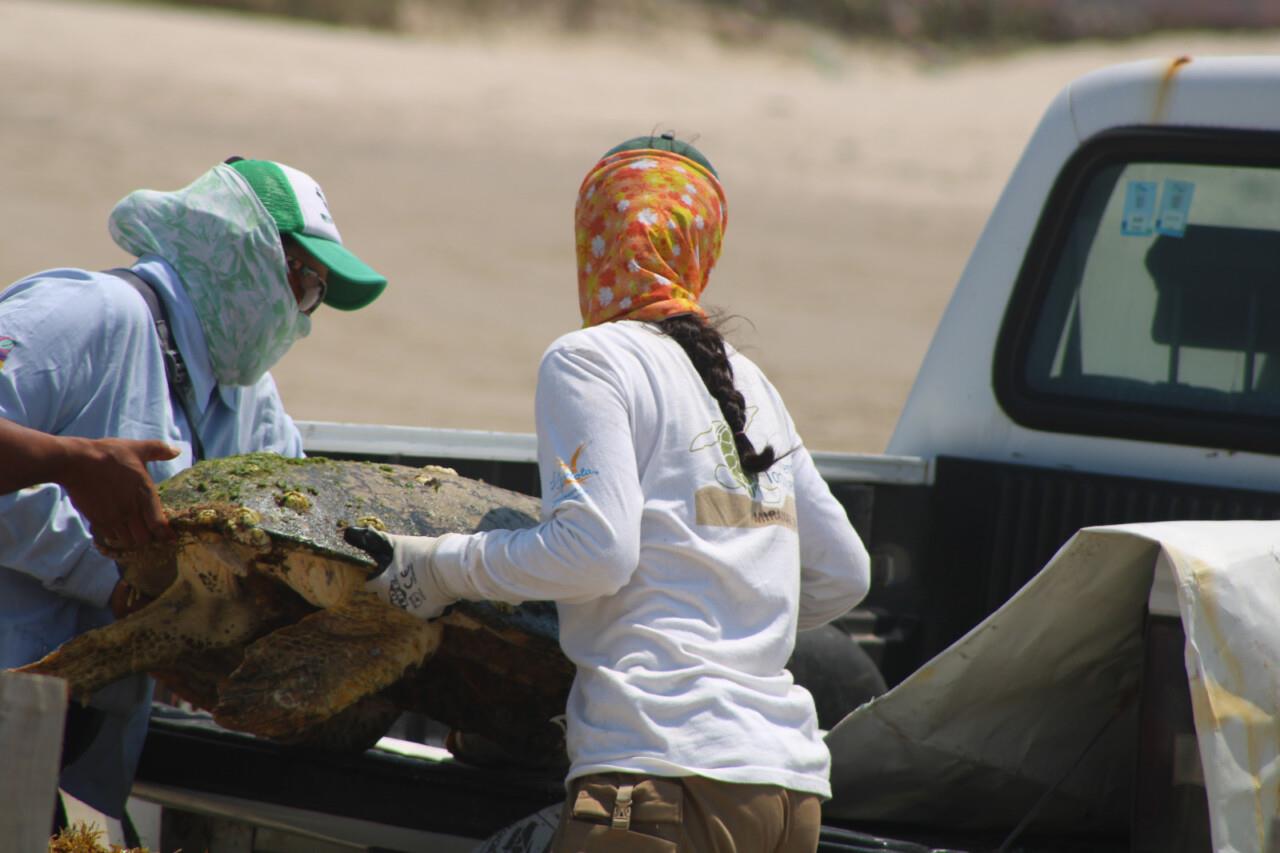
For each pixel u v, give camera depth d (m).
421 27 167.25
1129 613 9.20
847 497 14.84
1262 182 14.31
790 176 100.69
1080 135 15.10
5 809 7.77
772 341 62.78
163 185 79.50
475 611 9.62
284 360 55.56
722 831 8.34
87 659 9.92
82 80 102.12
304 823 10.54
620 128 111.31
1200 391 14.34
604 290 9.55
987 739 9.79
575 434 8.80
